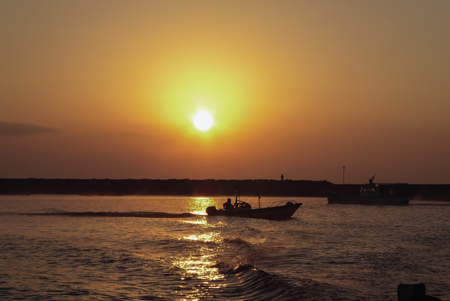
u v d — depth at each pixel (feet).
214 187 515.09
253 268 56.54
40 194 489.67
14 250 75.56
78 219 148.97
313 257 69.51
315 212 197.67
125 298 44.86
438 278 55.31
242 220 147.74
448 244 87.97
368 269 60.29
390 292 47.44
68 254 71.46
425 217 169.99
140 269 59.11
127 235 100.68
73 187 513.04
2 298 44.65
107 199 362.74
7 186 493.36
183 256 69.82
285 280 50.47
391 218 163.32
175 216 164.55
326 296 44.27
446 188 398.21
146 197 435.53
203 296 45.47
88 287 49.14
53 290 47.91
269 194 485.56
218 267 60.23
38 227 119.14
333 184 478.18
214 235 101.24
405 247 82.53
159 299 44.50
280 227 123.54
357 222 143.95
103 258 67.62
